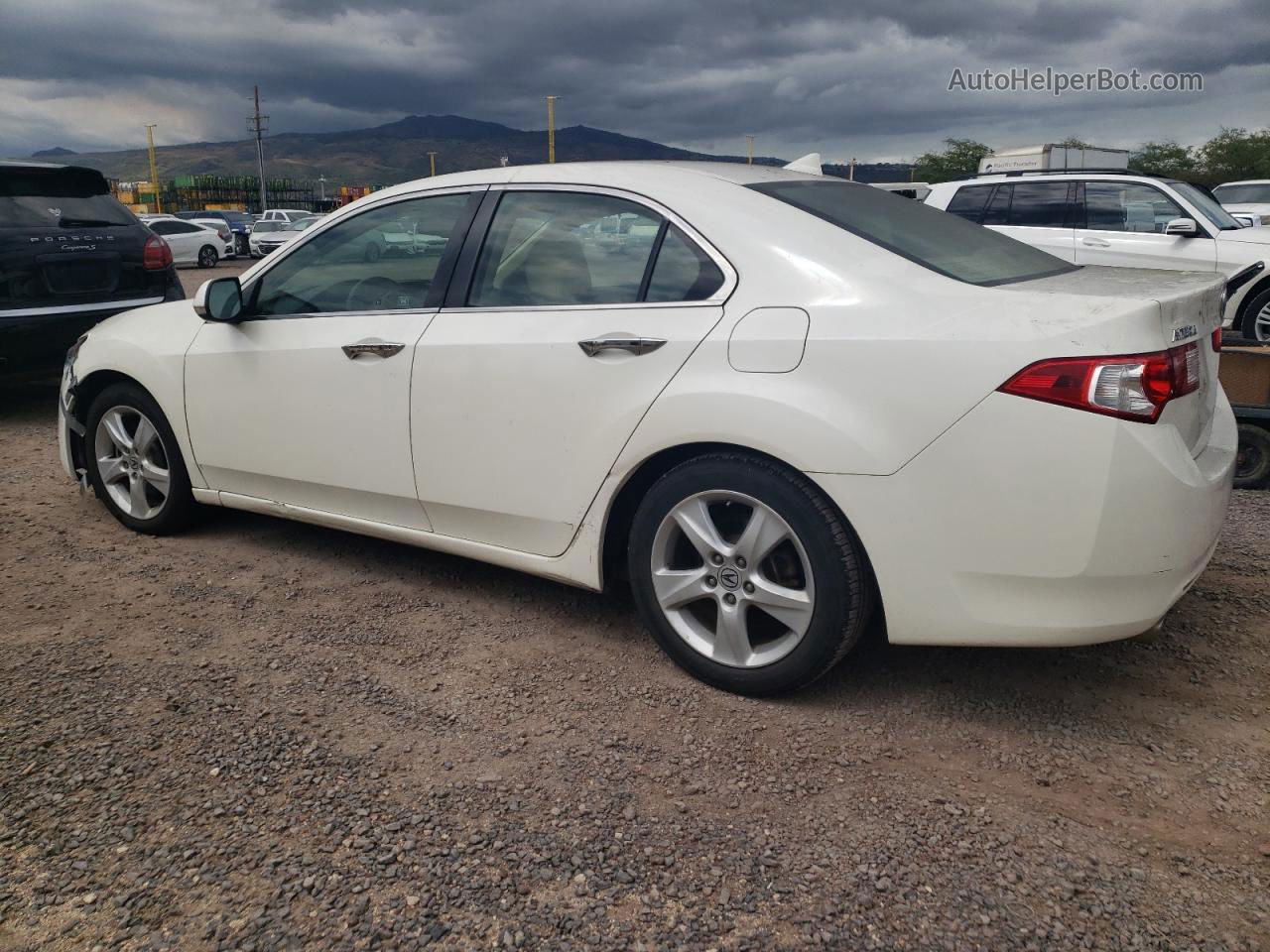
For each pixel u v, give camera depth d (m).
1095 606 2.51
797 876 2.17
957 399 2.50
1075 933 2.00
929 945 1.97
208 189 100.69
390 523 3.74
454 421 3.38
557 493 3.20
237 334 3.99
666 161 3.47
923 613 2.65
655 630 3.13
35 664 3.18
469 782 2.53
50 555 4.23
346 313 3.72
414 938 1.98
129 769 2.57
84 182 7.31
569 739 2.75
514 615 3.62
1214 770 2.60
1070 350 2.42
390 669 3.18
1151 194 9.25
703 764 2.63
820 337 2.67
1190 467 2.53
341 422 3.69
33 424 7.07
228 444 4.07
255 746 2.69
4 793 2.46
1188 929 2.01
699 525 2.95
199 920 2.03
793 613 2.82
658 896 2.11
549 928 2.01
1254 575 3.99
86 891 2.11
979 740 2.76
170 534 4.48
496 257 3.40
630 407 2.97
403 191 3.72
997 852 2.26
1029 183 9.87
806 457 2.66
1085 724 2.84
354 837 2.29
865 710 2.92
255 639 3.41
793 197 3.11
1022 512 2.48
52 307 6.86
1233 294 8.75
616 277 3.12
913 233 3.13
